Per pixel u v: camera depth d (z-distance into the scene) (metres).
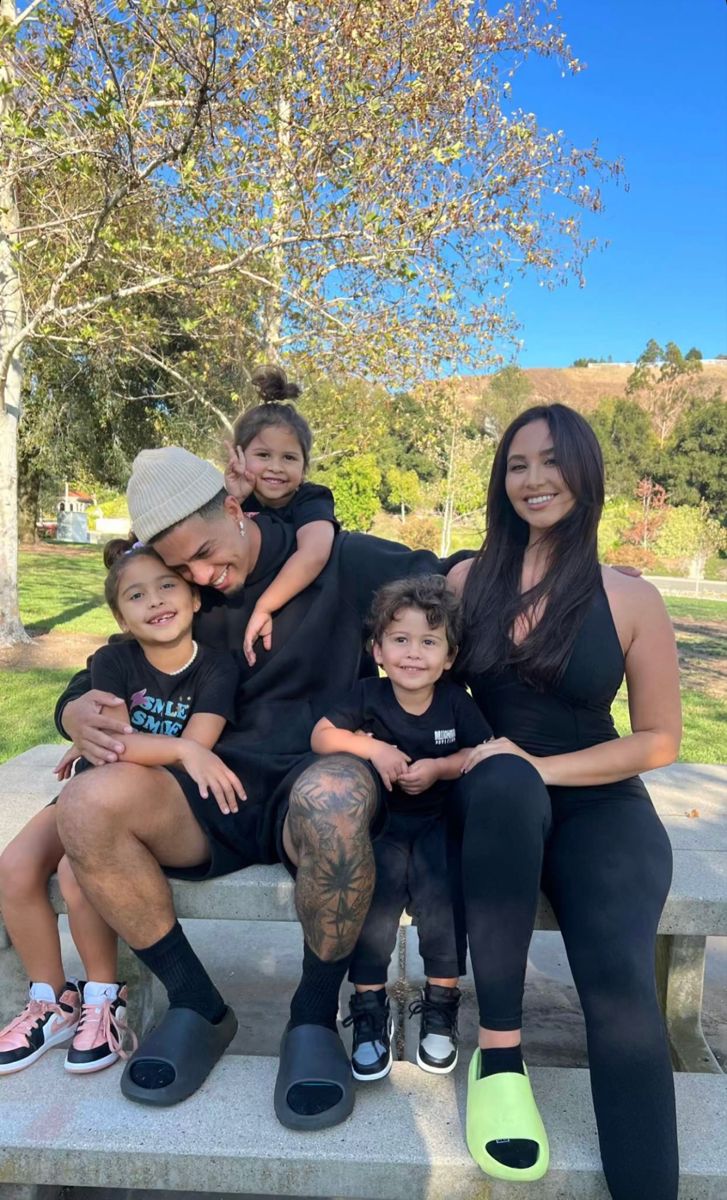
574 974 1.62
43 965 1.88
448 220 7.61
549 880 1.81
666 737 1.89
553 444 1.91
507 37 7.48
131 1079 1.66
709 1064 2.16
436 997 1.83
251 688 2.14
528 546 2.07
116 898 1.68
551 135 7.84
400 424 12.01
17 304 8.45
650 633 1.91
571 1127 1.62
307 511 2.42
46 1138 1.58
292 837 1.67
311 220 7.23
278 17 6.57
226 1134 1.58
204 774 1.83
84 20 5.88
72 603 12.49
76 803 1.63
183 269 7.97
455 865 1.84
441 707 2.03
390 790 1.90
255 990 2.55
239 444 2.61
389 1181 1.54
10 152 6.82
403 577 2.23
